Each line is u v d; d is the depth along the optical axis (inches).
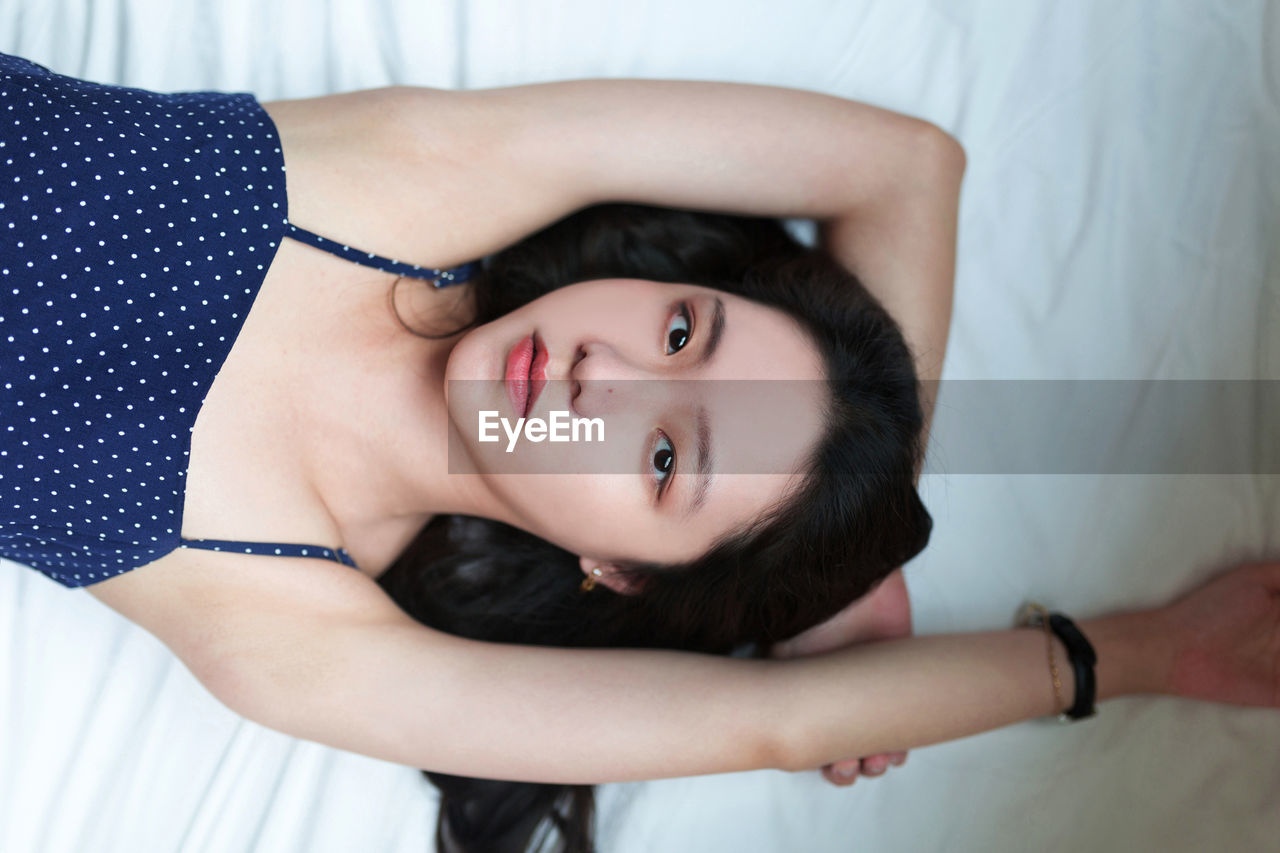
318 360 39.4
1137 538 49.3
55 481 34.8
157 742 43.9
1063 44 50.5
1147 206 50.5
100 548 35.9
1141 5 50.1
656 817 45.6
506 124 41.5
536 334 37.7
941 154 47.1
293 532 38.9
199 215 35.4
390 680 38.9
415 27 48.3
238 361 37.7
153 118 35.3
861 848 46.0
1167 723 47.1
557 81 45.6
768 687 41.1
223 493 37.4
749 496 37.8
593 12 49.6
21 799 42.7
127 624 44.6
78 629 44.3
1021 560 49.4
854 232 47.3
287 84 48.5
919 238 46.8
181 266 35.3
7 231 33.0
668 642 47.0
